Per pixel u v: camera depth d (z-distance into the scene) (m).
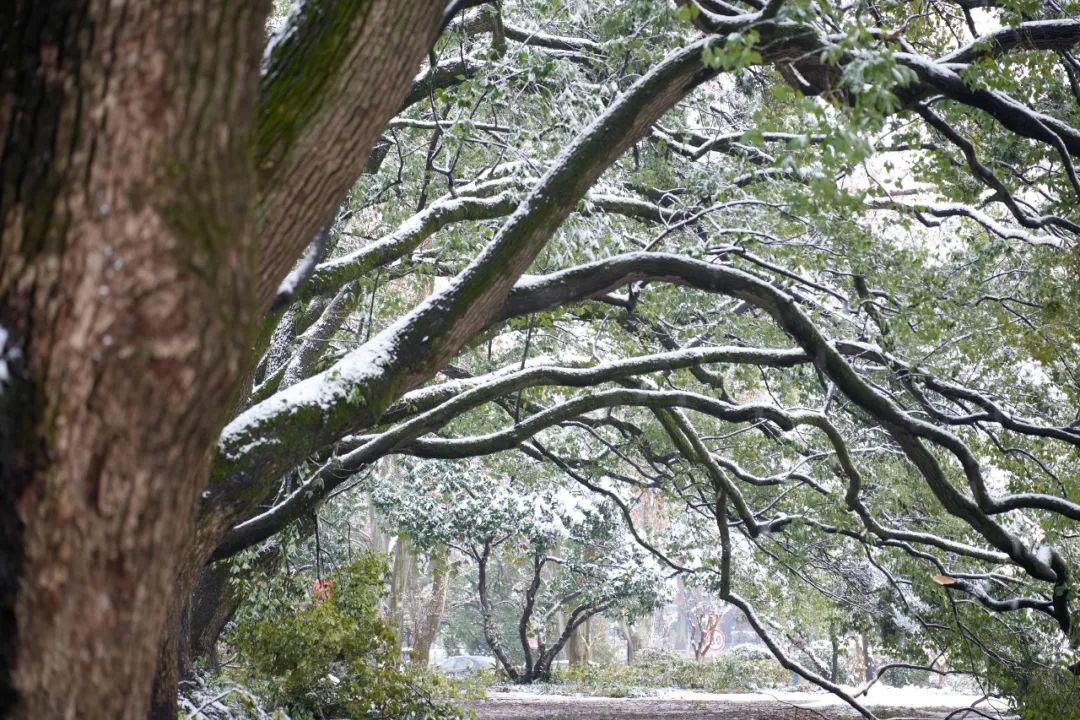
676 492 16.89
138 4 2.52
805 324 8.81
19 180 2.48
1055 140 8.53
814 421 11.29
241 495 6.25
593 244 9.27
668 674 28.61
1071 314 10.22
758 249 10.25
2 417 2.45
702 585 22.27
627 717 16.38
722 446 16.64
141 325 2.42
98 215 2.43
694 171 11.31
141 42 2.50
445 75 11.06
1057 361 11.62
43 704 2.57
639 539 16.36
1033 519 14.37
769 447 15.94
